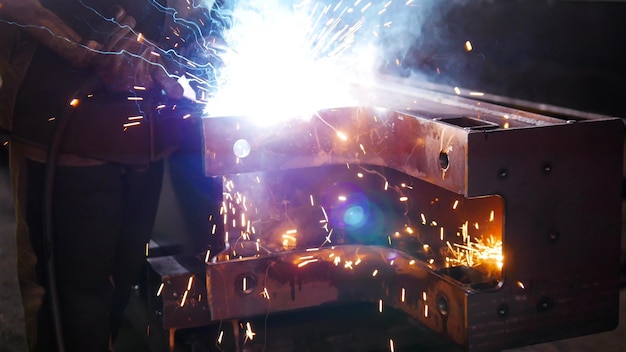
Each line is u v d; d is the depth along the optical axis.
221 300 2.14
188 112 2.23
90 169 2.08
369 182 2.29
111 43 2.03
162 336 2.30
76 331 2.13
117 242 2.26
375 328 2.33
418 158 2.08
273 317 2.32
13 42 2.07
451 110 2.25
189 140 2.24
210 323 2.24
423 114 2.14
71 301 2.13
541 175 1.98
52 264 2.03
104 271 2.16
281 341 2.26
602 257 2.11
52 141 1.98
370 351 2.33
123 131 2.09
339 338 2.29
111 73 2.05
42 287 2.15
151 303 2.33
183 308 2.21
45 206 1.99
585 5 5.14
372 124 2.21
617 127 2.05
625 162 4.70
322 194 2.26
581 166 2.03
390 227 2.33
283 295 2.19
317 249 2.21
